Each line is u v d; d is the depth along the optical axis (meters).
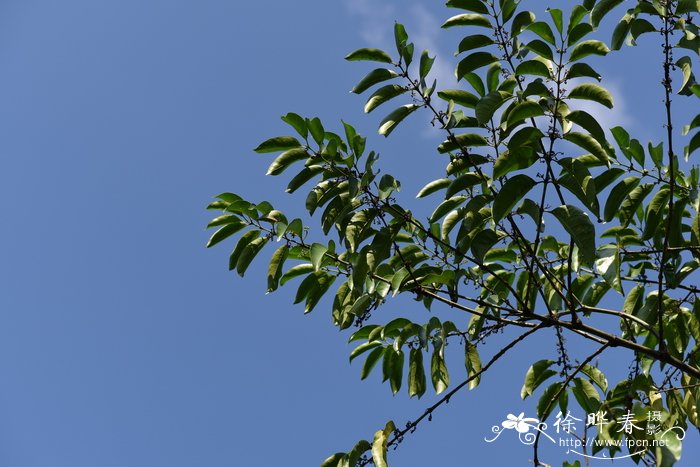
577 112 4.87
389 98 5.39
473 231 5.45
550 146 4.91
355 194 5.28
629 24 5.36
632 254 5.98
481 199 5.26
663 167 5.68
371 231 5.66
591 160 5.64
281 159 5.53
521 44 5.33
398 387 5.92
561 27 5.21
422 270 5.52
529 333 5.36
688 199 5.72
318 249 5.64
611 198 5.66
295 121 5.50
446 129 5.26
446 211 5.69
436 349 5.36
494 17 5.33
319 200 5.51
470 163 5.34
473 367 5.56
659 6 5.12
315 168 5.51
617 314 5.21
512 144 4.86
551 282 5.27
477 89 5.52
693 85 5.25
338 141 5.51
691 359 5.64
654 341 5.91
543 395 5.70
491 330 5.43
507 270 6.07
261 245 5.82
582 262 5.61
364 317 5.55
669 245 5.68
